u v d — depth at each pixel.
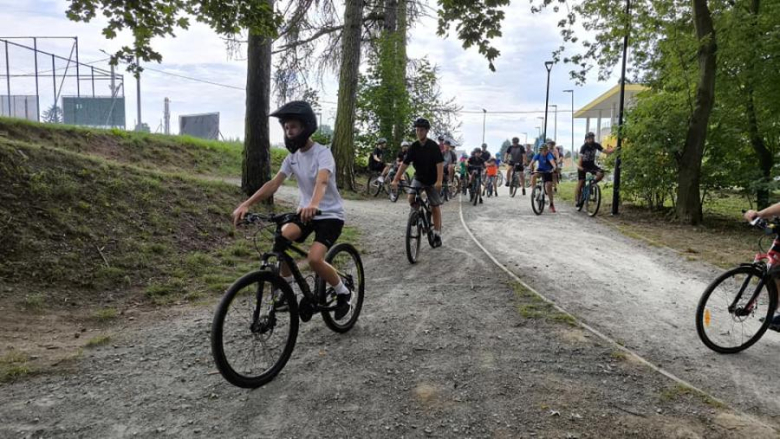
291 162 3.89
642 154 12.34
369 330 4.55
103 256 6.20
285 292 3.63
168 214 7.96
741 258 7.81
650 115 12.57
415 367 3.77
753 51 11.17
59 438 2.82
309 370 3.71
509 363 3.84
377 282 6.25
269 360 3.58
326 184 3.65
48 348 4.06
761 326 4.33
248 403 3.23
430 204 7.84
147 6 6.41
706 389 3.54
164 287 5.83
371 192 16.98
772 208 4.01
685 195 11.70
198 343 4.24
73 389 3.38
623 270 6.99
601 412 3.14
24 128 12.39
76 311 5.04
